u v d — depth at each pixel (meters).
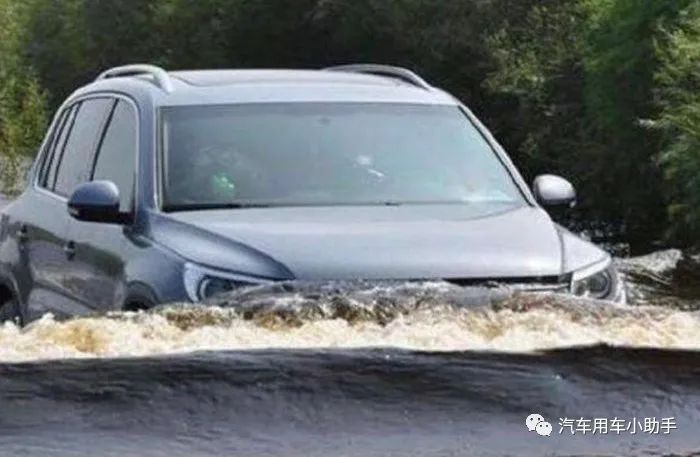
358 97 18.95
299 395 8.87
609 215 68.19
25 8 118.25
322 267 14.79
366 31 97.69
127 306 16.12
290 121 18.30
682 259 38.25
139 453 8.10
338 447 8.29
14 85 90.19
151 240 16.34
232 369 9.21
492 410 8.76
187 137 17.84
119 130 18.98
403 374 9.20
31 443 8.16
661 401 8.91
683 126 54.94
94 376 9.08
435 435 8.46
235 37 107.62
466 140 18.70
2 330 11.78
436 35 90.00
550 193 18.41
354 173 17.67
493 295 13.34
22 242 20.44
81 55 116.44
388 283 14.56
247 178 17.36
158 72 19.50
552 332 11.76
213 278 14.98
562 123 73.38
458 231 15.95
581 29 73.75
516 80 76.50
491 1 87.94
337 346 10.55
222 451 8.18
